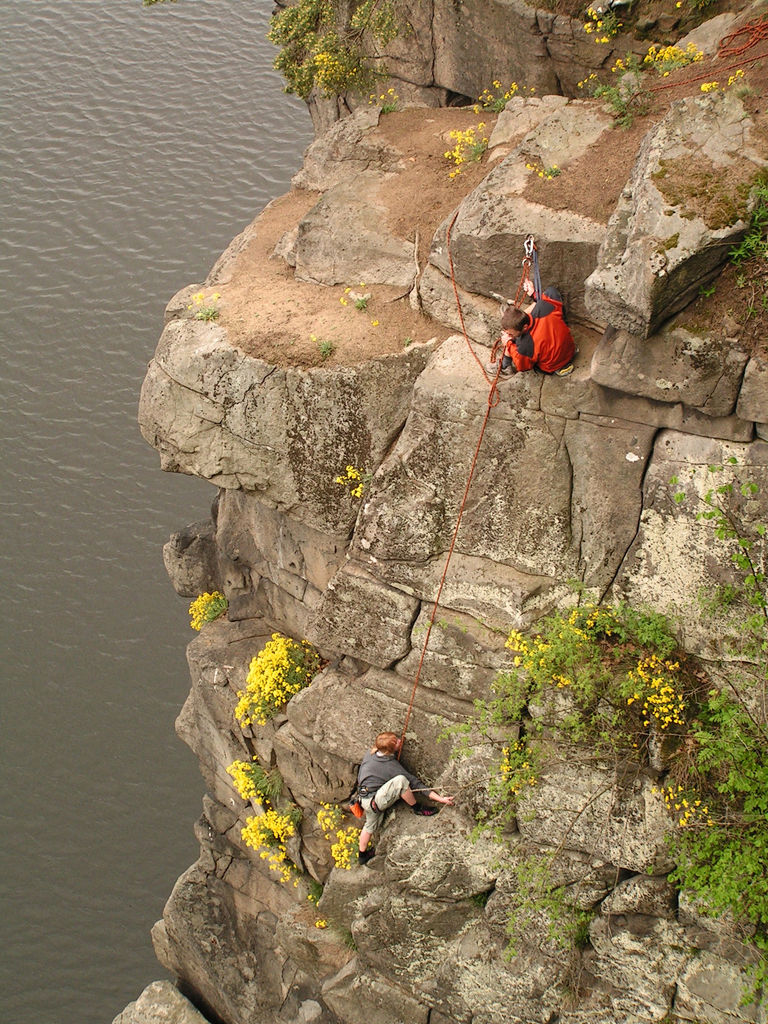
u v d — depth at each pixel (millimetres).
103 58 37844
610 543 11352
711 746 10711
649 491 10930
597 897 11719
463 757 12156
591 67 15531
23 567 26281
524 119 13750
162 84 36562
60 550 26578
